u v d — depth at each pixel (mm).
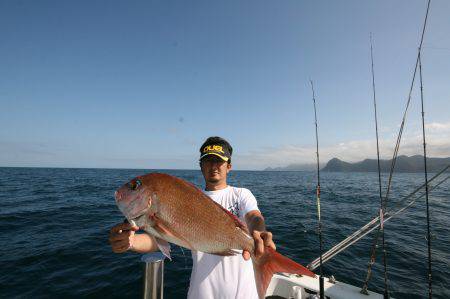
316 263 4465
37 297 5223
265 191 28484
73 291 5445
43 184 33156
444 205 16625
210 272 2432
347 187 34781
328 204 17906
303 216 13422
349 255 7422
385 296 3646
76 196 21266
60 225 11156
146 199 1855
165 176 1921
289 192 27297
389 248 8000
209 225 1894
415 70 3535
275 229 10547
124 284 5730
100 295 5312
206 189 2896
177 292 5469
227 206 2676
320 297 3689
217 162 2785
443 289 5520
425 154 3482
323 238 9305
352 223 11844
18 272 6285
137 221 1859
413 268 6547
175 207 1864
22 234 9680
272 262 1914
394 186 36375
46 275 6137
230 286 2363
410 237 9242
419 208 15469
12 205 16109
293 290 4086
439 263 6867
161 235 1843
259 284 1907
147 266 2324
